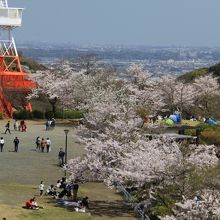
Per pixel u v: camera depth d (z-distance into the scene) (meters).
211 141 76.00
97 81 101.62
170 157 46.03
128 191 53.78
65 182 55.84
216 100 115.88
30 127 95.06
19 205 49.66
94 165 53.06
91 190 57.81
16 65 136.75
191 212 37.47
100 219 47.97
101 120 67.31
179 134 77.88
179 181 45.06
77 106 99.06
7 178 61.06
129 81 116.69
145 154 48.44
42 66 155.88
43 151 75.38
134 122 61.53
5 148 76.44
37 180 60.81
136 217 48.78
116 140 58.44
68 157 71.94
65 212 48.53
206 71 156.62
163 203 46.16
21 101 116.19
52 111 107.25
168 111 115.12
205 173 43.94
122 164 51.59
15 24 114.75
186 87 116.44
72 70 116.19
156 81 121.38
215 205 37.34
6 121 101.19
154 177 45.94
